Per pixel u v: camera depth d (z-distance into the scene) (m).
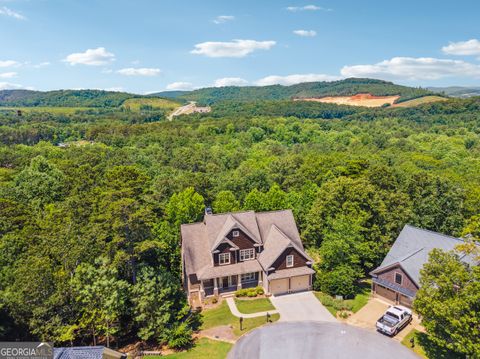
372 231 45.06
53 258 31.61
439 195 51.47
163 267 42.78
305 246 52.50
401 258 37.47
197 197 54.38
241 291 40.25
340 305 36.91
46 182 59.16
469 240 33.44
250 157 112.50
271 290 40.56
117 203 35.00
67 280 30.09
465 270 26.69
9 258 33.75
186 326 32.69
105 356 25.36
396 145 134.12
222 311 37.25
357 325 33.84
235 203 58.72
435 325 26.55
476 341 24.80
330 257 40.88
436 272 28.02
